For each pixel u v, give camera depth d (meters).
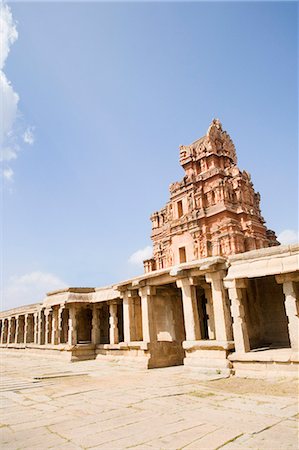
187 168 39.78
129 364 18.09
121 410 7.97
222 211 34.22
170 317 19.55
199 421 6.80
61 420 7.23
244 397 9.05
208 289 17.80
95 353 22.86
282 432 5.96
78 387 11.71
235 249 32.62
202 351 14.62
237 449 5.21
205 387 10.85
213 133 39.47
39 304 31.38
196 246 35.56
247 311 15.80
